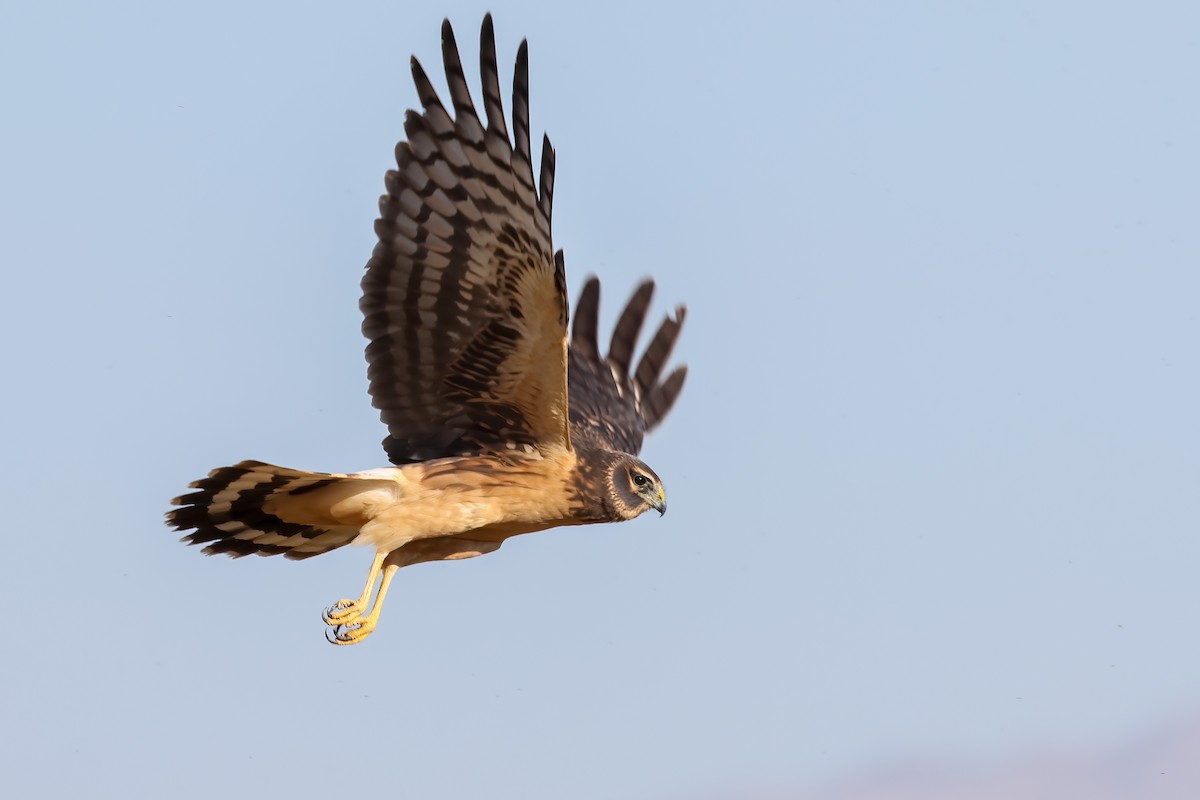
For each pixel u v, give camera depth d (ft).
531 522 47.44
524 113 42.70
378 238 44.98
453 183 44.06
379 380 46.44
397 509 45.27
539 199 42.50
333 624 45.19
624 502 48.06
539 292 43.98
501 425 46.96
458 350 45.83
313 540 46.62
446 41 43.09
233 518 45.39
